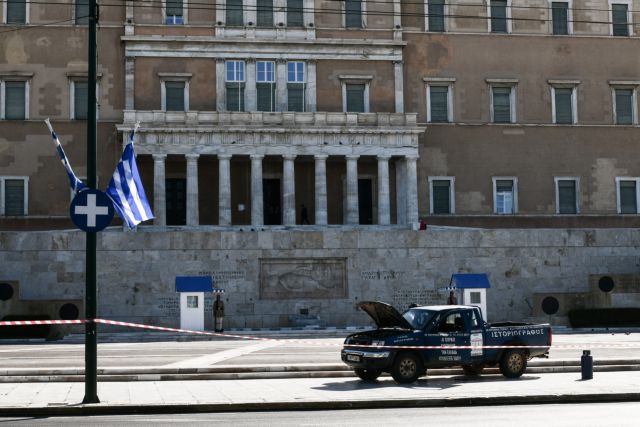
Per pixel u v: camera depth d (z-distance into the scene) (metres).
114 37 74.94
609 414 22.33
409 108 78.12
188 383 30.14
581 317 60.09
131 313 59.38
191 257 60.09
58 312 56.06
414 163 73.06
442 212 77.75
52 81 74.38
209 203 74.56
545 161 79.50
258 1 75.94
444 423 20.75
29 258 59.22
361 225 71.44
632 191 80.88
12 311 56.00
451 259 62.50
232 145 70.75
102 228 24.38
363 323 60.97
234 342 50.19
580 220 79.38
